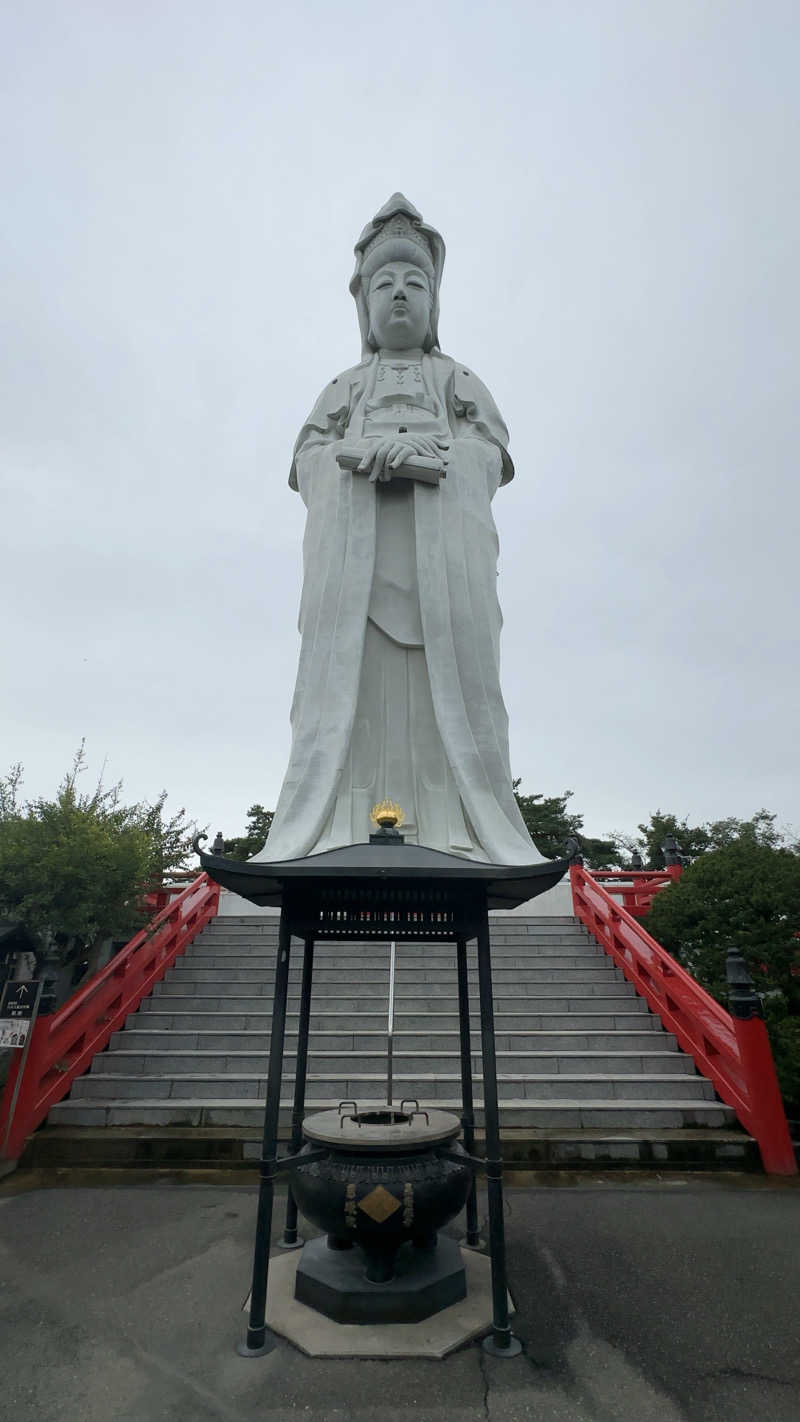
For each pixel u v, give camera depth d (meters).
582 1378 4.13
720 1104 8.84
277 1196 7.15
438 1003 11.12
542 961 12.59
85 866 11.73
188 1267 5.53
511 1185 7.52
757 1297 5.09
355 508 15.70
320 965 12.29
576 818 37.47
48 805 12.65
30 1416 3.80
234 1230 6.27
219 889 15.09
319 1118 5.28
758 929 10.17
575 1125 8.58
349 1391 4.00
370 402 17.44
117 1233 6.21
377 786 14.30
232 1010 11.13
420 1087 9.00
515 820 13.88
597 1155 8.08
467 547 15.77
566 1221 6.52
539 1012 11.06
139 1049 10.03
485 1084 4.78
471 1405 3.90
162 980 12.05
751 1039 8.57
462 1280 5.00
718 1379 4.14
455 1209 4.78
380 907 5.19
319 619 15.04
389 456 15.34
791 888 10.29
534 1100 8.94
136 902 13.50
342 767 13.77
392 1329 4.54
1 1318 4.80
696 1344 4.49
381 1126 5.01
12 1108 8.33
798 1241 6.07
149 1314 4.82
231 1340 4.50
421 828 13.92
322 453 17.03
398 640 15.05
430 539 15.38
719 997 10.16
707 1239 6.11
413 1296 4.67
